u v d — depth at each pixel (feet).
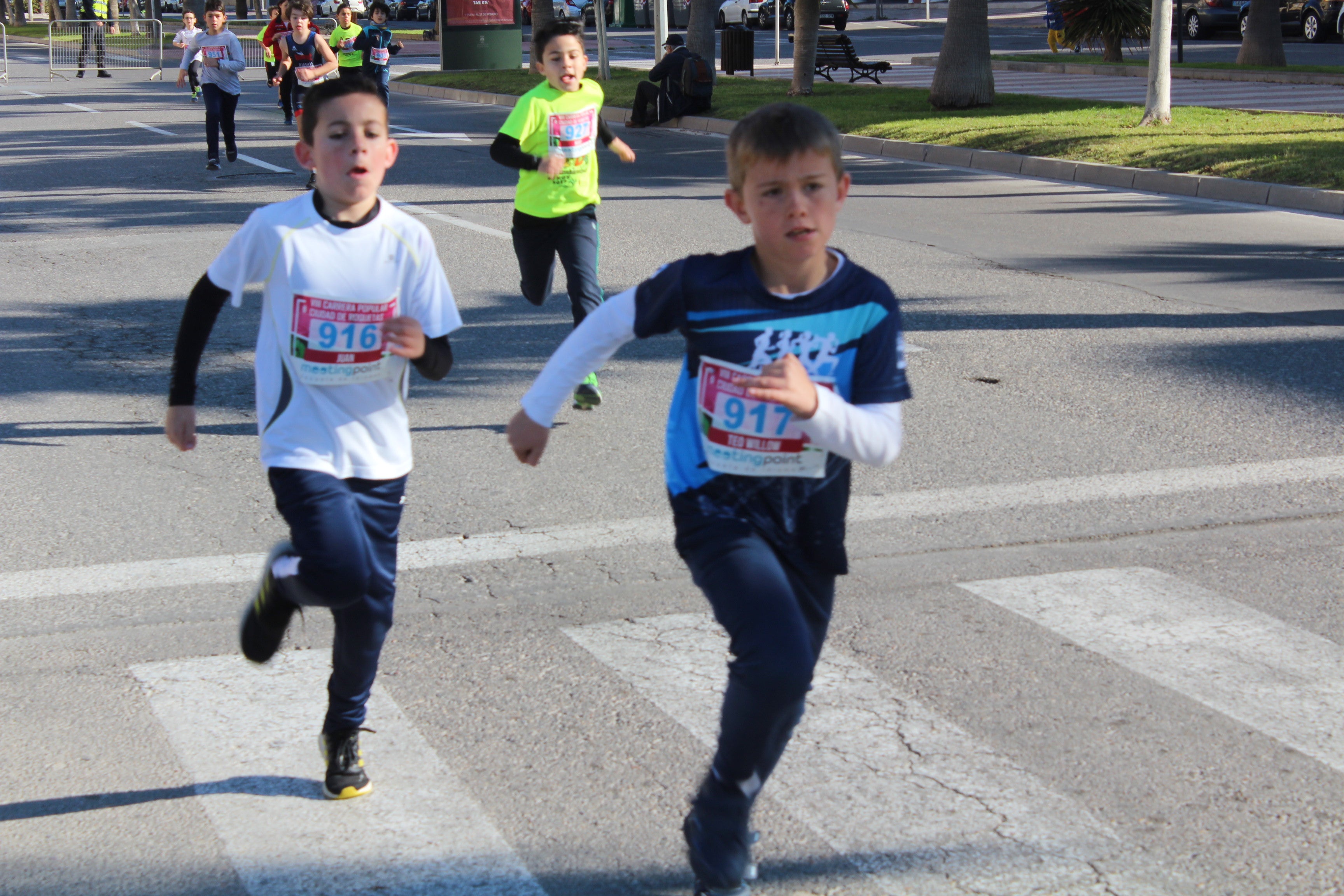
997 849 10.43
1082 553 16.69
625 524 17.72
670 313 8.99
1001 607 15.10
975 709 12.73
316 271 10.24
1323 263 34.76
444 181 50.31
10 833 10.66
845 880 10.03
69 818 10.88
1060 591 15.55
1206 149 49.55
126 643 14.19
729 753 8.66
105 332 28.50
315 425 10.36
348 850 10.45
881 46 130.72
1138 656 13.87
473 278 33.68
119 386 24.45
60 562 16.40
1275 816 10.92
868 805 11.07
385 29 64.64
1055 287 32.35
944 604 15.17
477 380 25.11
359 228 10.36
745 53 96.48
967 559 16.52
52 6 211.20
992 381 24.48
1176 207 43.93
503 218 42.32
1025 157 52.95
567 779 11.51
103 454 20.67
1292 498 18.51
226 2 274.77
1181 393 23.54
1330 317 28.96
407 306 10.55
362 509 10.55
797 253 8.70
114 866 10.23
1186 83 85.87
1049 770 11.64
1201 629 14.52
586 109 21.72
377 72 64.85
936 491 18.92
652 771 11.64
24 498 18.71
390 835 10.66
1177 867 10.21
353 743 11.16
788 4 153.89
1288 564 16.30
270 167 54.24
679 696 13.01
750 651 8.49
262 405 10.54
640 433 21.77
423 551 16.76
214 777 11.53
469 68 108.88
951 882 10.00
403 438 10.75
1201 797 11.21
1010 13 179.11
